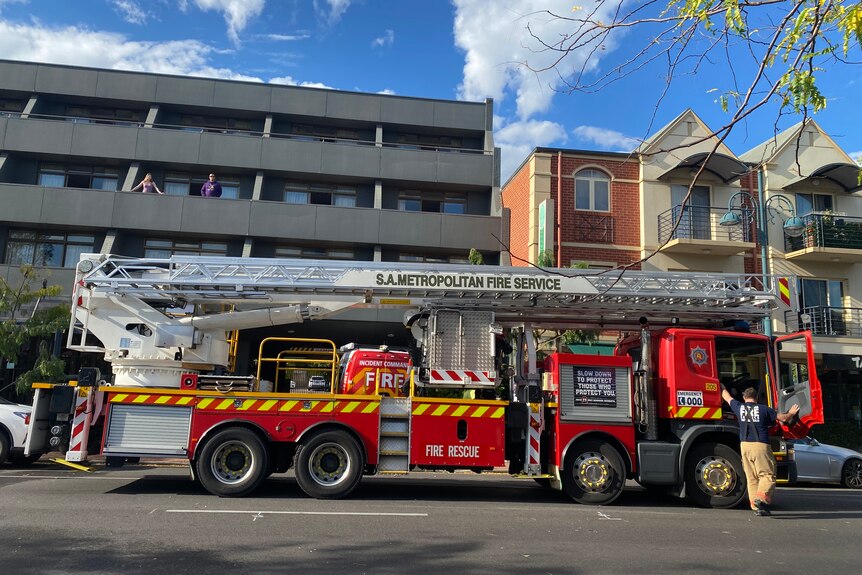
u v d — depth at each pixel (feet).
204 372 32.83
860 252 65.77
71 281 68.13
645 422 30.89
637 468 30.25
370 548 20.33
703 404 30.66
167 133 74.74
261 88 80.53
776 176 69.10
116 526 22.41
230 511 25.54
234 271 31.99
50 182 75.05
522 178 73.51
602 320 34.71
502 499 31.50
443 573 17.92
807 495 37.50
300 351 33.60
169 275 31.83
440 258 77.30
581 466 30.14
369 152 77.71
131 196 71.36
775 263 68.08
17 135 72.43
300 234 73.26
